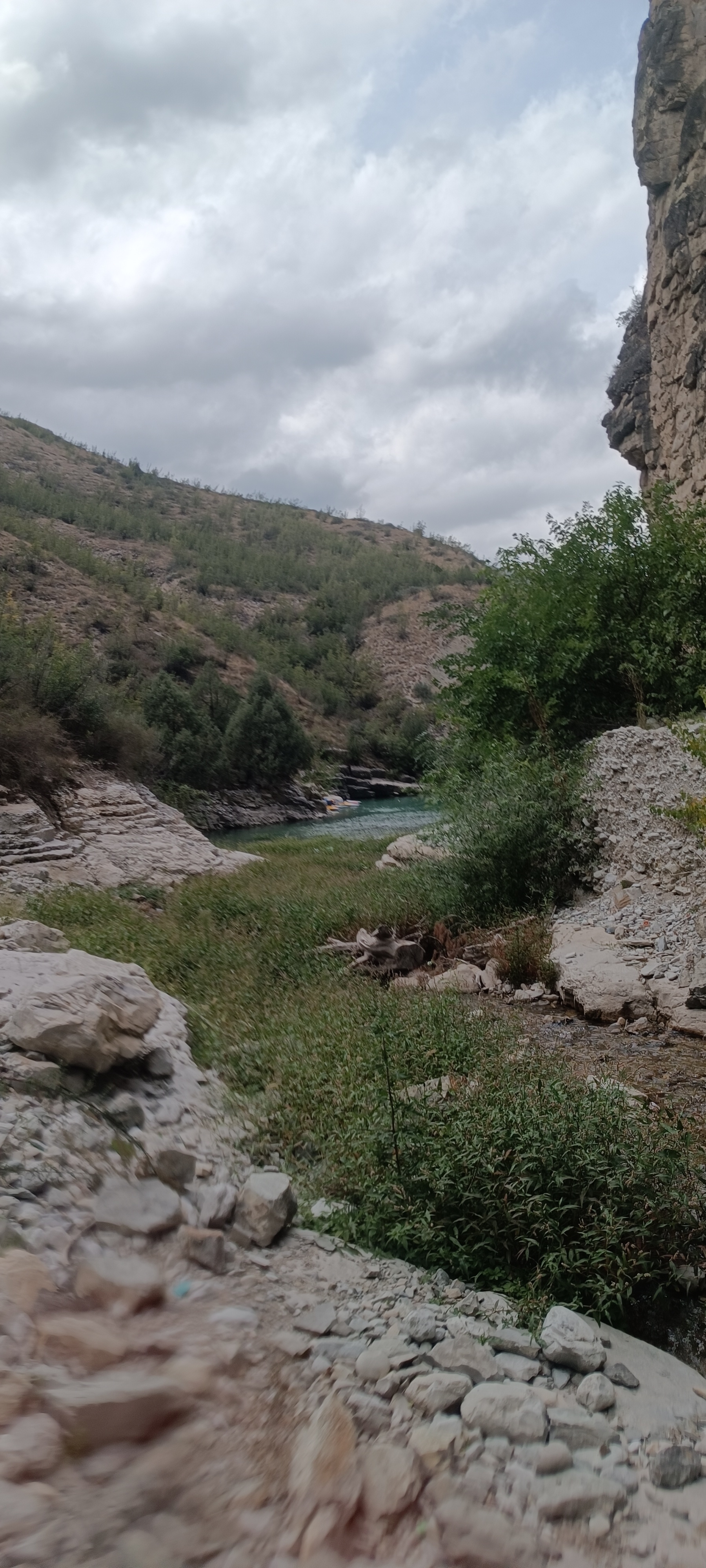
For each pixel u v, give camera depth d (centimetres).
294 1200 356
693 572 1251
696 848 884
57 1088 389
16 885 1197
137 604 5684
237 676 5481
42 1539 171
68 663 2233
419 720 5869
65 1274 281
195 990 656
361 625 8600
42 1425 204
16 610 4147
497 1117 385
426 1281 326
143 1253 311
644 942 839
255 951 804
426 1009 620
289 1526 187
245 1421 225
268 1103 450
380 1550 189
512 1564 192
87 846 1603
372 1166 378
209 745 4009
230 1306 287
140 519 9675
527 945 856
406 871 1228
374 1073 472
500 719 1398
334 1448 208
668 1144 400
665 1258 351
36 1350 236
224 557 9356
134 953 732
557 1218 344
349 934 948
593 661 1315
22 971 484
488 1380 268
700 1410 267
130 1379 228
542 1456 232
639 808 991
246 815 3850
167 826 1908
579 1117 389
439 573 10288
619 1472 233
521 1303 309
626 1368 284
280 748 4300
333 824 3481
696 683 1212
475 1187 352
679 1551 205
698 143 1605
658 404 1800
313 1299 301
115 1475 194
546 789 1112
